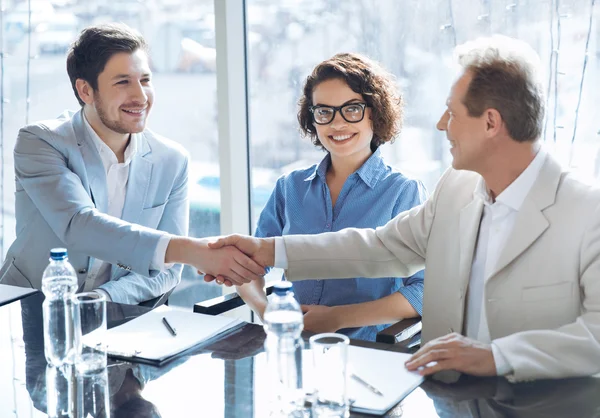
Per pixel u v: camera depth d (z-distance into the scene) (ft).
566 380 4.54
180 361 4.96
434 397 4.32
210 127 9.49
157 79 9.66
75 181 7.43
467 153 5.34
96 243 7.02
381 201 7.11
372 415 4.12
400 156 8.30
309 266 6.38
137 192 7.84
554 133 7.35
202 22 9.26
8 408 4.30
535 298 5.19
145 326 5.59
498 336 5.31
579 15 7.07
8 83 10.19
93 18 9.77
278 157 9.14
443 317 5.82
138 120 7.59
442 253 5.87
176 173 8.10
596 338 4.70
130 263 6.89
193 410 4.22
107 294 7.21
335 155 7.20
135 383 4.61
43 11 9.92
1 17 10.05
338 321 6.63
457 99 5.24
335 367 4.12
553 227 5.16
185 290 9.93
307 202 7.34
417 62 8.03
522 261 5.24
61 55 9.96
